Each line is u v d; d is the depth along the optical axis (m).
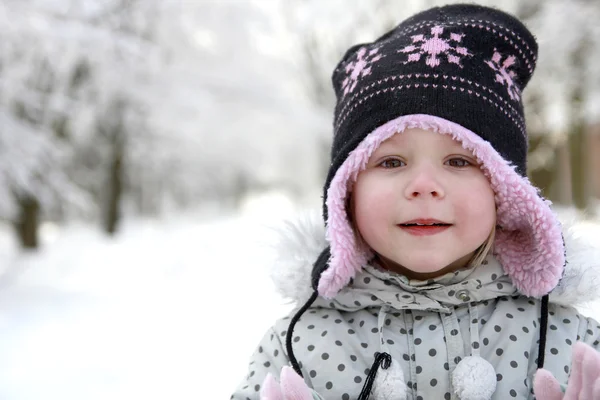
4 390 3.37
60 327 4.81
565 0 6.84
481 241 1.09
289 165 14.32
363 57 1.21
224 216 17.47
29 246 8.78
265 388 0.94
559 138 8.52
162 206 16.75
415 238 1.06
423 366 1.09
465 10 1.25
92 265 8.05
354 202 1.18
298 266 1.26
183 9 8.06
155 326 4.74
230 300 5.55
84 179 11.16
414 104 1.07
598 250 1.26
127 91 7.89
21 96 6.38
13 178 6.45
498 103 1.11
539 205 1.10
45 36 5.83
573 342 1.15
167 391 3.33
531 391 1.07
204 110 8.66
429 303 1.13
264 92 8.85
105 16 6.62
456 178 1.07
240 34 8.98
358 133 1.11
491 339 1.12
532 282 1.14
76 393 3.33
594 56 7.13
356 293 1.19
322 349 1.15
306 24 8.12
